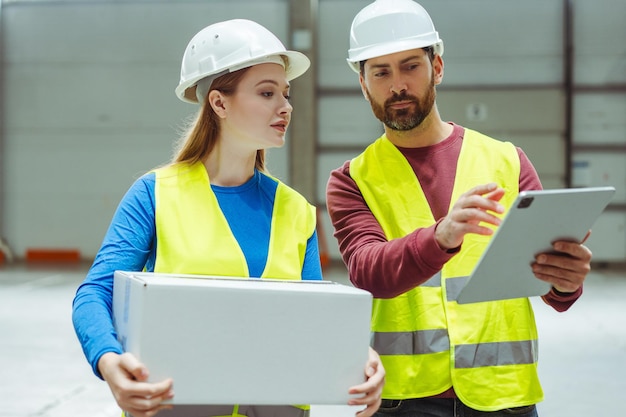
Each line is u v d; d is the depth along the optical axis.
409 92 1.68
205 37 1.50
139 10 11.80
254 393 1.18
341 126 11.49
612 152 11.12
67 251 12.05
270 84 1.46
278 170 11.33
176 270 1.38
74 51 11.91
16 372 4.82
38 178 12.06
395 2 1.73
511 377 1.64
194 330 1.16
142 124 11.88
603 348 5.50
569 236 1.27
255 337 1.18
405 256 1.44
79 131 11.97
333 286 1.34
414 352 1.66
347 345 1.22
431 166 1.75
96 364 1.21
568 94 11.09
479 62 11.21
